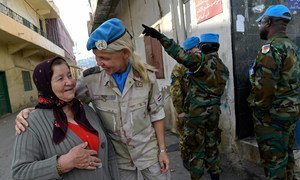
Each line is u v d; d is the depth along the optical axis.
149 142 1.92
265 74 2.38
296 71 2.42
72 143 1.49
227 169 3.53
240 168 3.48
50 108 1.51
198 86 2.92
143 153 1.89
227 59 3.54
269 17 2.47
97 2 7.86
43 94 1.51
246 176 3.28
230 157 3.73
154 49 6.21
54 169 1.36
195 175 3.05
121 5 8.98
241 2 3.36
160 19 5.70
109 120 1.83
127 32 1.71
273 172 2.52
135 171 1.98
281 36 2.43
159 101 1.96
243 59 3.45
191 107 2.98
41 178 1.36
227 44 3.50
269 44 2.40
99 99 1.83
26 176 1.36
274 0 3.57
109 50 1.61
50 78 1.46
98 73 1.84
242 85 3.47
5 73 13.62
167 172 2.01
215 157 3.08
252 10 3.44
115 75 1.79
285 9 2.44
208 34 2.95
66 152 1.47
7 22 11.59
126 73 1.79
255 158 3.31
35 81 1.52
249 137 3.60
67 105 1.57
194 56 2.69
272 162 2.52
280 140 2.47
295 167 3.06
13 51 14.71
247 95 3.52
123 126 1.81
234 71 3.43
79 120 1.56
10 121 10.59
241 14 3.38
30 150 1.40
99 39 1.59
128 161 1.92
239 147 3.55
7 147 6.28
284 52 2.36
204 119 2.94
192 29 4.33
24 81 16.67
